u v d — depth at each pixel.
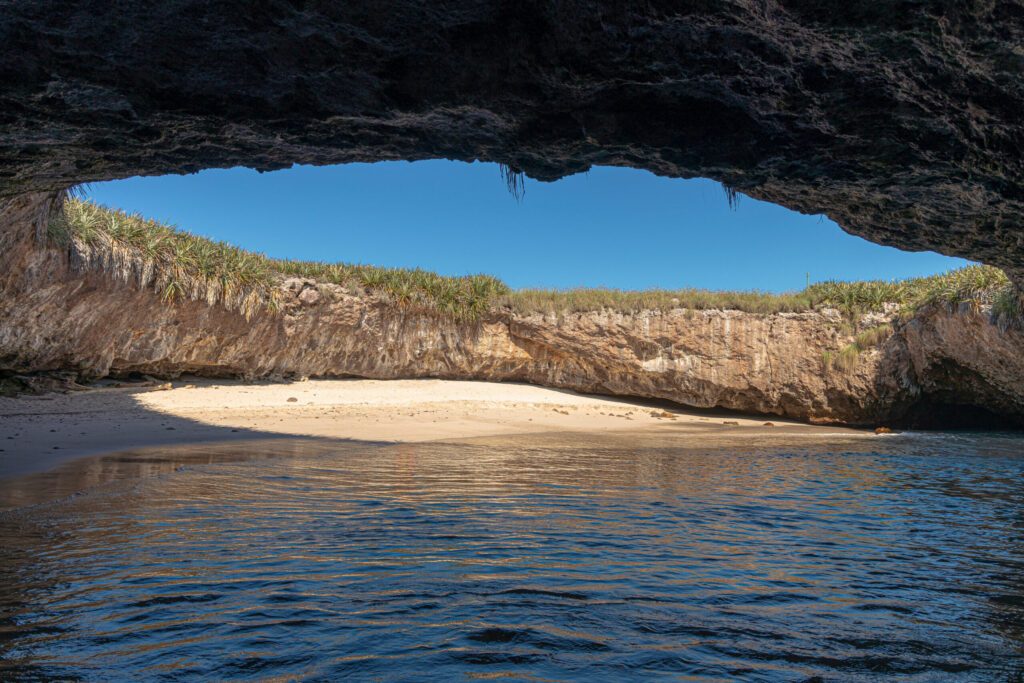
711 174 5.66
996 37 4.22
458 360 25.41
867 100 4.63
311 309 22.36
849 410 22.97
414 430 15.52
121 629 3.39
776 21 4.04
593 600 4.03
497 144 5.25
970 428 23.38
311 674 2.95
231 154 5.44
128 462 9.20
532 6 3.92
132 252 17.97
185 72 4.30
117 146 5.12
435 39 4.14
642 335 24.53
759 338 23.75
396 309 24.11
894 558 5.25
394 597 3.98
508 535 5.57
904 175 5.42
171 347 19.61
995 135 4.98
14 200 10.91
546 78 4.40
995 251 7.33
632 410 23.28
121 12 3.87
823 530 6.20
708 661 3.23
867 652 3.40
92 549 4.76
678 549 5.29
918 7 3.95
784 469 10.74
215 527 5.54
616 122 4.81
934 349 20.80
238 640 3.29
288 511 6.27
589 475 9.33
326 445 12.42
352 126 4.97
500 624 3.61
